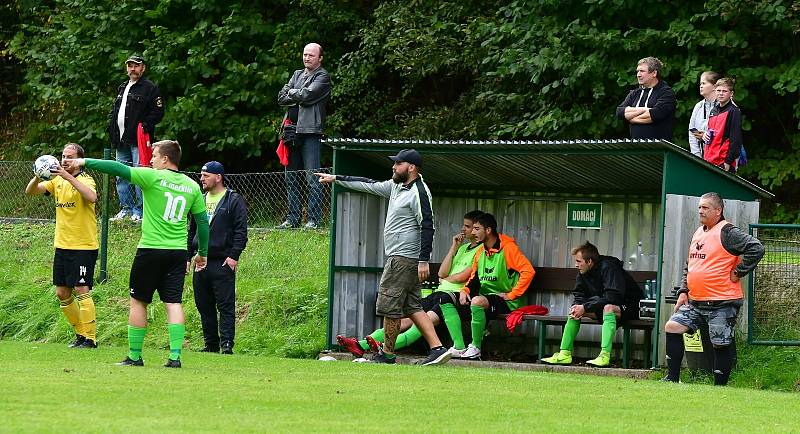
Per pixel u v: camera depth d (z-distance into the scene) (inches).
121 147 2871.6
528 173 2217.0
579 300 2069.4
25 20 4227.4
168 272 1631.4
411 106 3661.4
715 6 2891.2
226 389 1354.6
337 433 1049.5
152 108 2842.0
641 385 1641.2
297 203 2682.1
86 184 2050.9
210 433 1029.8
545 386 1550.2
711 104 2209.6
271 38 3587.6
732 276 1786.4
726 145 2100.1
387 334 1955.0
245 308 2415.1
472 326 2121.1
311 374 1621.6
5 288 2655.0
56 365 1637.6
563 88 3097.9
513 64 3078.2
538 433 1093.1
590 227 2245.3
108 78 3627.0
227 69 3472.0
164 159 1617.9
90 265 2090.3
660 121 2134.6
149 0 3609.7
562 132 3095.5
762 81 2997.0
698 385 1707.7
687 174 1952.5
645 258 2197.3
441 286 2198.6
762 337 1964.8
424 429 1091.3
